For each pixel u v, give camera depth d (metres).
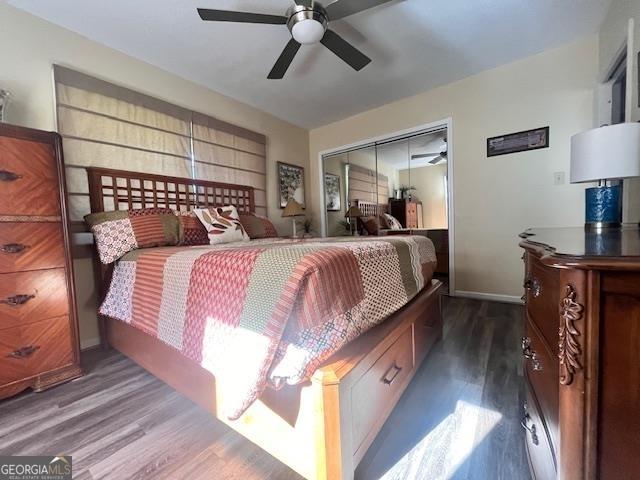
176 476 0.99
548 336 0.73
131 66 2.45
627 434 0.50
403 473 0.99
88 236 2.14
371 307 1.16
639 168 1.25
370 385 1.04
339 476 0.86
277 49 2.43
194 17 2.04
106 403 1.41
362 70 2.83
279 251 1.07
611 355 0.50
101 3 1.89
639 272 0.47
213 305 1.09
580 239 0.85
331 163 4.32
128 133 2.37
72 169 2.08
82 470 1.01
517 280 2.91
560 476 0.57
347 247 1.19
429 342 1.77
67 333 1.63
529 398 0.97
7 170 1.44
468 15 2.15
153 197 2.51
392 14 2.12
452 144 3.19
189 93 2.88
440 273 3.46
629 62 1.79
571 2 2.07
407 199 3.68
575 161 1.43
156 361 1.52
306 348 0.87
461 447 1.09
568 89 2.57
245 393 0.88
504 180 2.92
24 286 1.49
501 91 2.88
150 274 1.50
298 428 0.92
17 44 1.89
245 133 3.39
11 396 1.47
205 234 2.39
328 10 1.76
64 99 2.05
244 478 0.98
